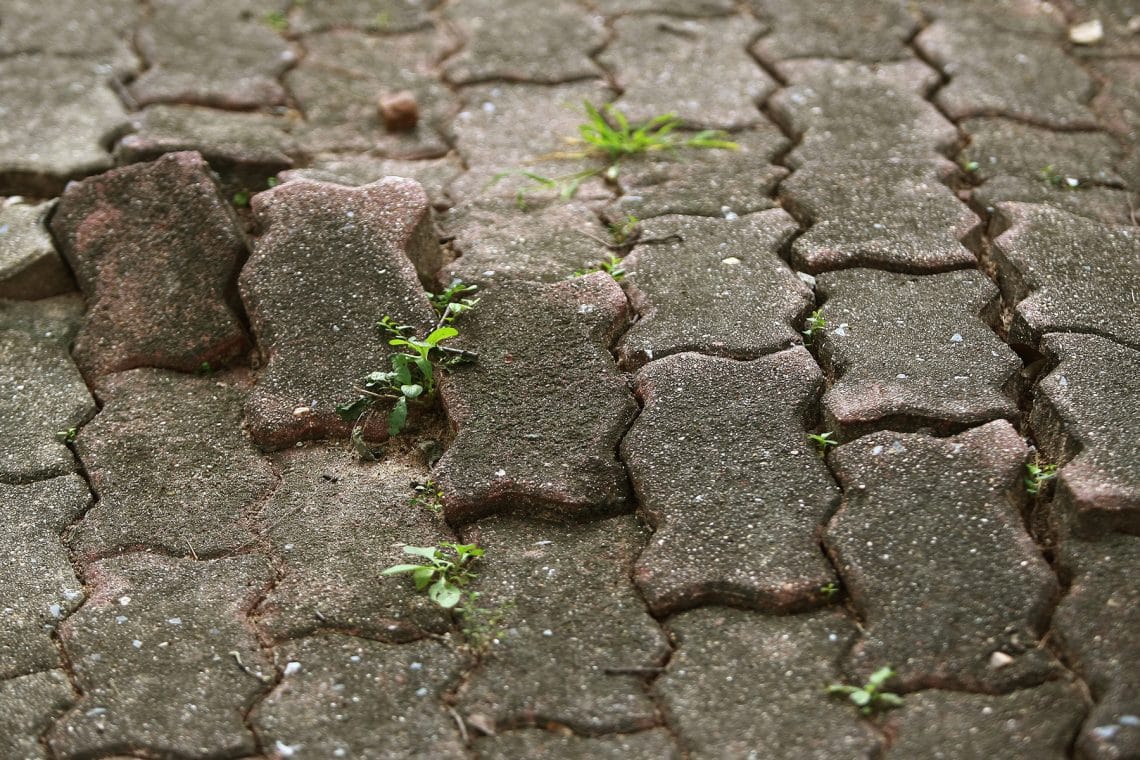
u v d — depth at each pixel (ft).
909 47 15.81
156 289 11.91
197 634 9.11
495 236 12.57
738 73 15.35
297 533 9.87
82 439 10.87
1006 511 9.24
